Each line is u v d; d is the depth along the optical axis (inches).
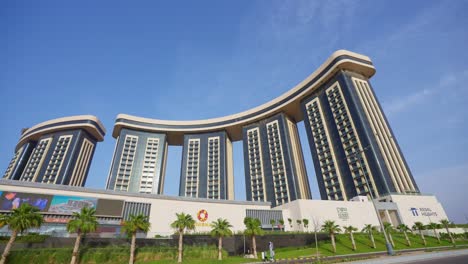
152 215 2733.8
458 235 3243.1
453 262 1099.3
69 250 1684.3
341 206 3590.1
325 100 5251.0
